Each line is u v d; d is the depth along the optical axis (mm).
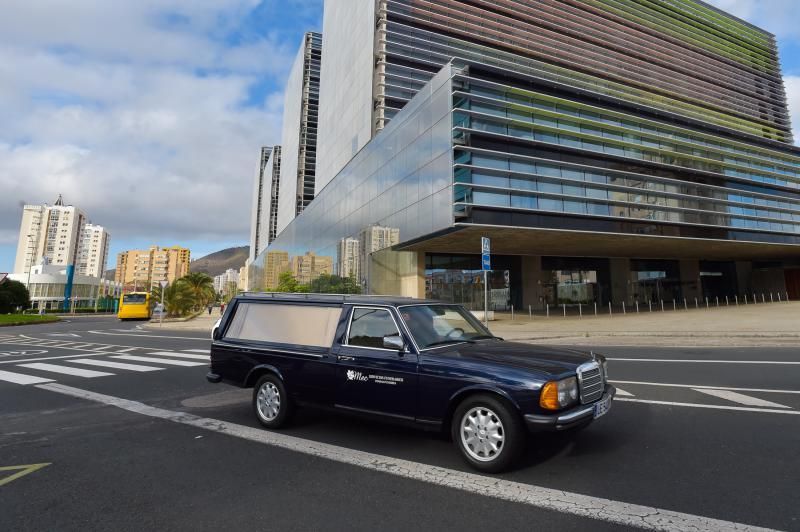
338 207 38812
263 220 122688
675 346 12672
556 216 23859
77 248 122812
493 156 22781
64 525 3105
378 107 40125
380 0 43438
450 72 22281
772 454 4219
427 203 23656
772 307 27625
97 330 25984
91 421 5867
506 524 2998
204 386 8250
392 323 4703
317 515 3184
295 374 5215
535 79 25516
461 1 50250
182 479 3902
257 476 3939
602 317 25969
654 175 28562
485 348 4594
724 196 31438
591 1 62750
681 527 2920
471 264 32625
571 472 3889
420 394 4262
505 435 3807
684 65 68750
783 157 35844
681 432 4949
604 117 27734
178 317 43125
